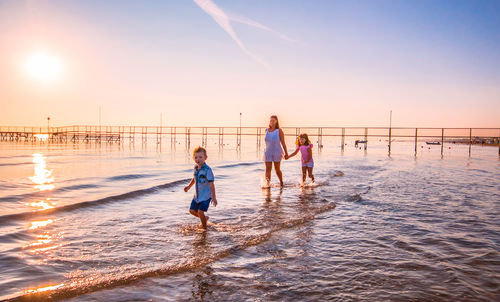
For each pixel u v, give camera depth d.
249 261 3.25
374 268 3.05
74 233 4.21
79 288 2.59
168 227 4.50
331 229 4.41
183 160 17.77
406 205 6.02
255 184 8.85
